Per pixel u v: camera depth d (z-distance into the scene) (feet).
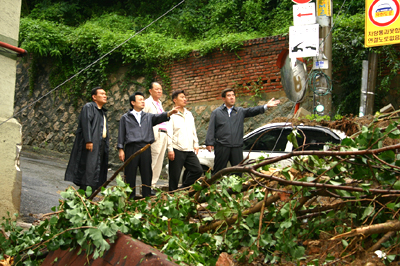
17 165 16.66
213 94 40.40
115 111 45.32
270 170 11.64
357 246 9.52
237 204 10.81
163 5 61.21
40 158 42.70
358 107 34.99
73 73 48.57
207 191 11.34
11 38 16.38
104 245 8.11
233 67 39.40
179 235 9.66
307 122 24.08
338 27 35.76
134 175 19.83
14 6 16.48
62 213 9.64
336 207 10.32
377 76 34.47
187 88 42.01
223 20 54.13
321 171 10.14
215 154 21.88
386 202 9.98
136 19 58.75
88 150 19.80
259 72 37.99
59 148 48.29
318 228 10.61
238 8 54.44
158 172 22.85
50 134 49.47
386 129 10.27
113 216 9.57
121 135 20.17
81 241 8.50
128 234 8.99
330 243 10.16
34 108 51.52
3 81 16.08
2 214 15.89
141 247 7.78
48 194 22.52
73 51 48.32
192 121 22.91
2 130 15.92
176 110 20.08
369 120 21.84
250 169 9.69
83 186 19.76
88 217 9.24
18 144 16.65
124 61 43.65
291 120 24.81
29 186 24.17
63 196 9.52
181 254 8.65
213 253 10.64
